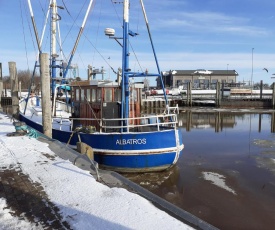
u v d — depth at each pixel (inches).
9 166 263.1
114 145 386.9
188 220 157.6
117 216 161.5
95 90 446.6
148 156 381.7
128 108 422.9
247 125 1000.9
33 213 169.5
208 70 3024.1
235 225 261.4
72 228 150.9
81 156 260.8
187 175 403.9
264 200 318.7
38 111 665.6
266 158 510.6
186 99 1908.2
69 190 202.1
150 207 173.3
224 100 1828.2
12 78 711.1
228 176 402.6
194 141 676.7
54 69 722.8
